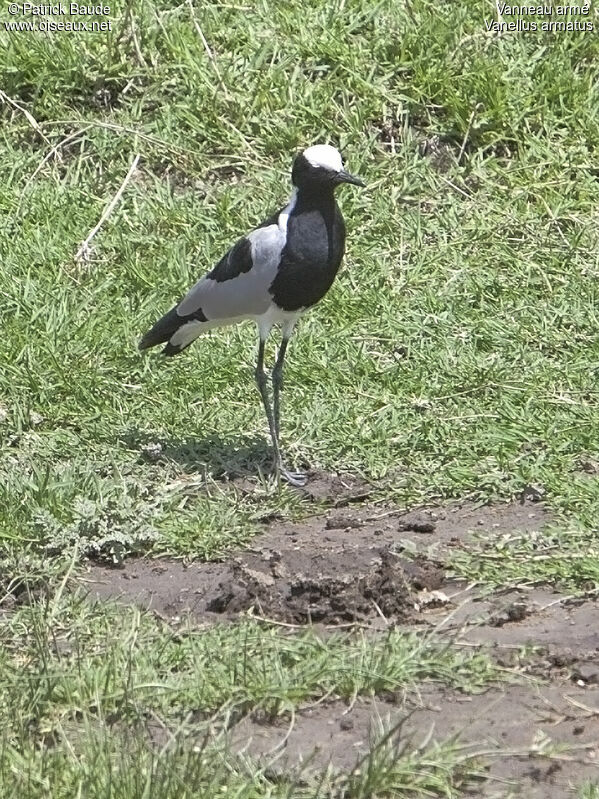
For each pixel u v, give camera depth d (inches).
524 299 534.9
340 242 430.9
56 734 278.5
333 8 666.2
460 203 589.6
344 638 316.2
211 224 577.9
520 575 350.3
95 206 590.6
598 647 311.1
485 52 647.8
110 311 527.8
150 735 274.5
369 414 460.1
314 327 518.6
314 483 425.4
